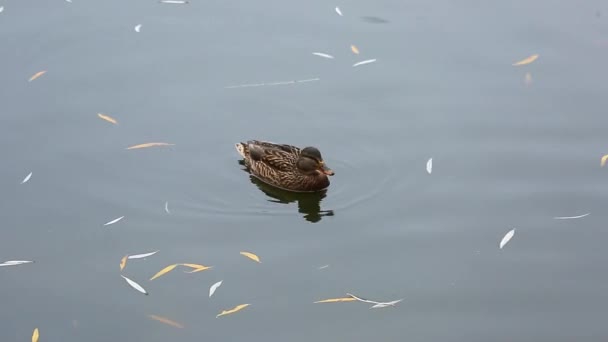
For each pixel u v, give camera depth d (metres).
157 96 15.41
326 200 13.48
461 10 17.91
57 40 16.59
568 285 11.58
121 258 11.95
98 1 17.89
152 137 14.53
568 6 18.05
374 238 12.55
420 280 11.70
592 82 15.78
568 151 14.19
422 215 13.01
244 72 16.05
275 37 16.92
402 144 14.52
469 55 16.50
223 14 17.61
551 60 16.36
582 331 10.83
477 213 12.98
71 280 11.52
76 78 15.70
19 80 15.55
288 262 12.04
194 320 10.91
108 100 15.26
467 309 11.20
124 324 10.82
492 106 15.26
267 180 14.06
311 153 13.77
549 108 15.16
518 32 17.16
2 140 14.27
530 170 13.81
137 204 13.12
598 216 12.80
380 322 10.97
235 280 11.62
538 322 10.98
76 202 13.09
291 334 10.73
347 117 15.09
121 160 14.03
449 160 14.12
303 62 16.31
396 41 16.88
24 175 13.59
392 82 15.84
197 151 14.37
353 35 17.03
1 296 11.22
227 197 13.52
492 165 13.97
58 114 14.90
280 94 15.55
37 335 10.62
